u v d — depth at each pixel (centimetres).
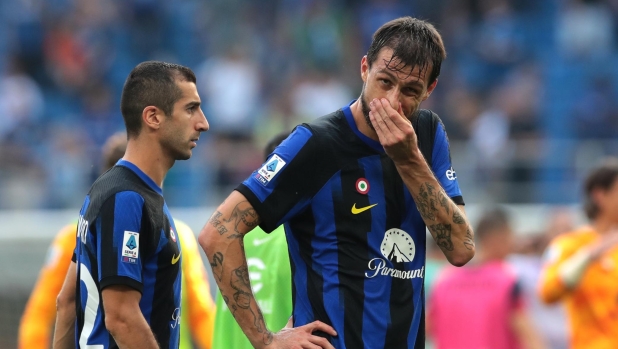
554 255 2094
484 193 3825
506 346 2327
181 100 1240
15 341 3092
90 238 1187
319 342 1108
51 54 5378
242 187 1135
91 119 4997
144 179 1224
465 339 2341
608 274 2008
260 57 5428
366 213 1138
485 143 4138
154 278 1209
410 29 1111
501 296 2323
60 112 5153
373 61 1119
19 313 3109
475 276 2369
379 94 1108
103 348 1191
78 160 3966
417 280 1170
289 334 1116
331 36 5556
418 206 1132
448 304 2375
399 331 1142
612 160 2131
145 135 1234
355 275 1130
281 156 1130
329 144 1137
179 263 1257
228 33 5616
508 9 5756
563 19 5688
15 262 3148
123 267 1155
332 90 5212
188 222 3434
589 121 4972
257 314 1128
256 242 1509
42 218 3475
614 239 1992
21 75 5275
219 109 5000
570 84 5309
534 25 5716
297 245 1170
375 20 5678
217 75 5094
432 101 5156
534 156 3862
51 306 1658
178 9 5700
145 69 1241
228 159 3850
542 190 3809
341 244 1138
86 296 1200
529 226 3534
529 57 5541
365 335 1126
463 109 4894
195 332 1658
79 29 5509
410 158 1105
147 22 5644
